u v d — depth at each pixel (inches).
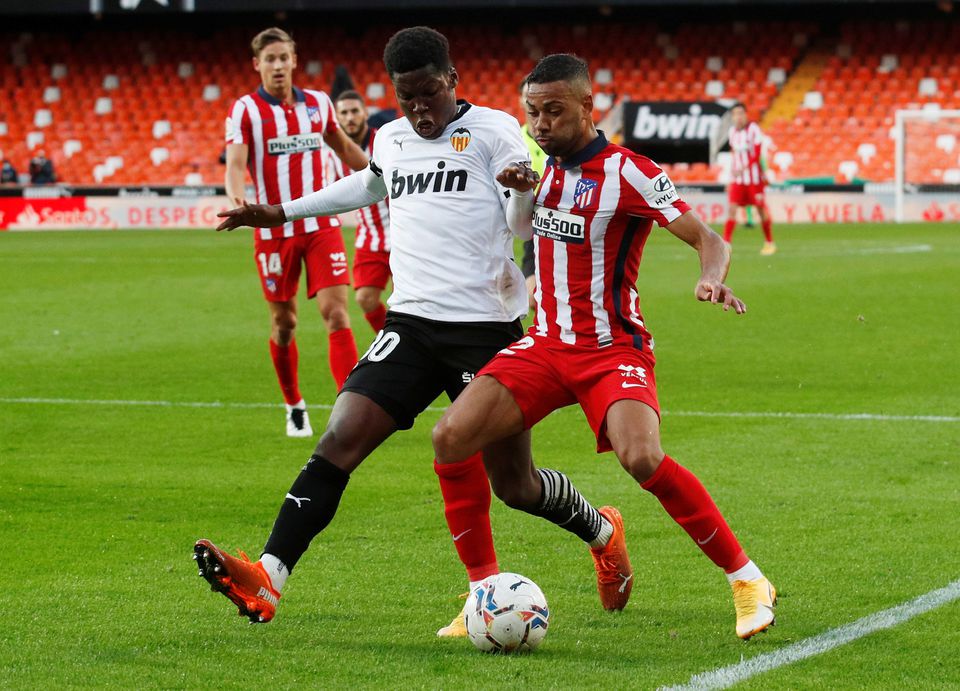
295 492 544.1
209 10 3831.2
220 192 3996.1
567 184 547.2
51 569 641.6
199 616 562.3
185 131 4340.6
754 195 2726.4
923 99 4178.2
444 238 577.9
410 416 575.8
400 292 588.1
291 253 996.6
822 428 1000.9
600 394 536.1
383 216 1203.9
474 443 538.0
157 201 4018.2
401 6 3846.0
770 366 1322.6
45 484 839.1
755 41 4323.3
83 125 4377.5
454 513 561.6
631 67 4345.5
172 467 891.4
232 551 678.5
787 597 580.7
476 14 4323.3
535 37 4421.8
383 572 634.2
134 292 2110.0
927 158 4062.5
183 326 1704.0
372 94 4387.3
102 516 756.0
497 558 655.1
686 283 2196.1
